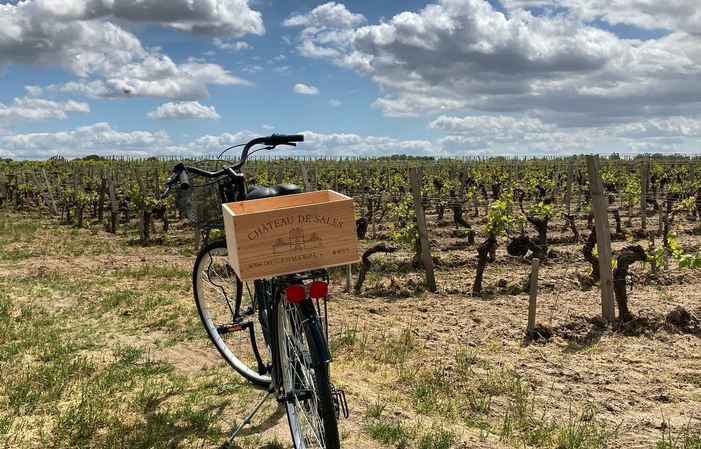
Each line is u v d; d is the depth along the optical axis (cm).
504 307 704
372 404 405
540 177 2516
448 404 414
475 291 791
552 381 466
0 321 627
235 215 268
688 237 1248
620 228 1266
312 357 270
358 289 800
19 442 353
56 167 3997
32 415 393
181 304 707
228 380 456
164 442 354
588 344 566
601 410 411
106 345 557
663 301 696
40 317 654
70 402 415
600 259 621
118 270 955
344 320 652
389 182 2267
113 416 385
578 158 3850
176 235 1481
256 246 271
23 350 534
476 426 380
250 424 378
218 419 386
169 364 502
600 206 618
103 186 1788
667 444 353
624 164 3020
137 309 686
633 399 430
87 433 363
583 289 788
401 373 470
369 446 346
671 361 514
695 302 688
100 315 666
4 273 915
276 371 322
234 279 435
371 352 533
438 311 694
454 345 559
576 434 361
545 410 409
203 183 385
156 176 2211
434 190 1936
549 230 1342
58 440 354
